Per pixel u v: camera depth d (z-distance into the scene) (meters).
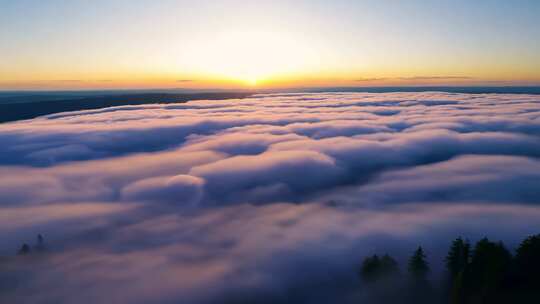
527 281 47.50
